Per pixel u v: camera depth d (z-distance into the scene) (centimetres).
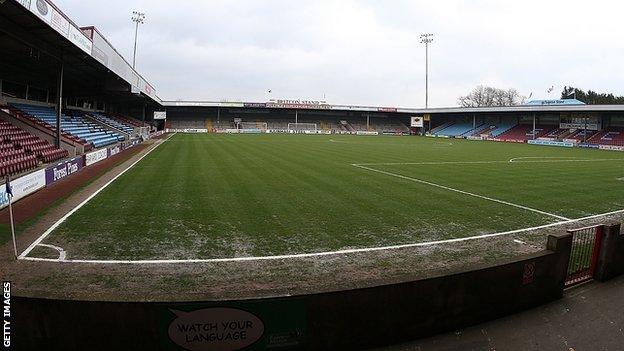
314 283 713
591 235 895
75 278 709
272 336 443
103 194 1408
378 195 1495
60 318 421
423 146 4509
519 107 6300
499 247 938
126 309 418
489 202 1423
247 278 729
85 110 4159
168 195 1407
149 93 4159
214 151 3109
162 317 421
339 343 470
